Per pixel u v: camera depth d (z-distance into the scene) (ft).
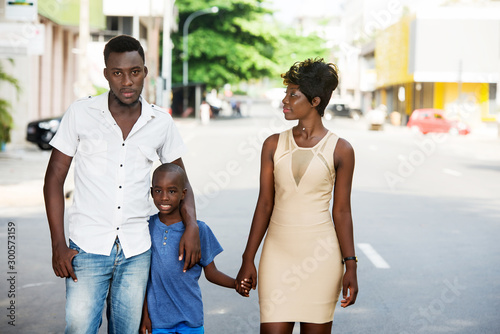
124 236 11.71
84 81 55.36
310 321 11.96
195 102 197.57
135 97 11.64
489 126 142.20
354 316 19.13
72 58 113.80
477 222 34.17
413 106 165.17
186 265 12.04
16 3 44.45
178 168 12.36
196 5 179.42
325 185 12.03
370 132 124.88
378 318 18.95
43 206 37.45
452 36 135.44
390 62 170.09
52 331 17.60
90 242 11.56
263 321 12.12
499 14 134.82
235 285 12.71
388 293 21.33
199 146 85.30
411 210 37.73
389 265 24.86
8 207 36.94
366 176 54.34
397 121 154.61
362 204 39.68
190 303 12.43
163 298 12.34
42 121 73.20
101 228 11.63
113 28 128.26
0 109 63.98
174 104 199.82
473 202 41.27
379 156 72.49
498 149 87.81
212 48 182.39
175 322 12.36
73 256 11.52
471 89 142.51
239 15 185.68
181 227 12.38
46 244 27.91
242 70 186.09
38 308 19.54
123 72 11.46
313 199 11.99
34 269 23.88
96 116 11.76
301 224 11.96
